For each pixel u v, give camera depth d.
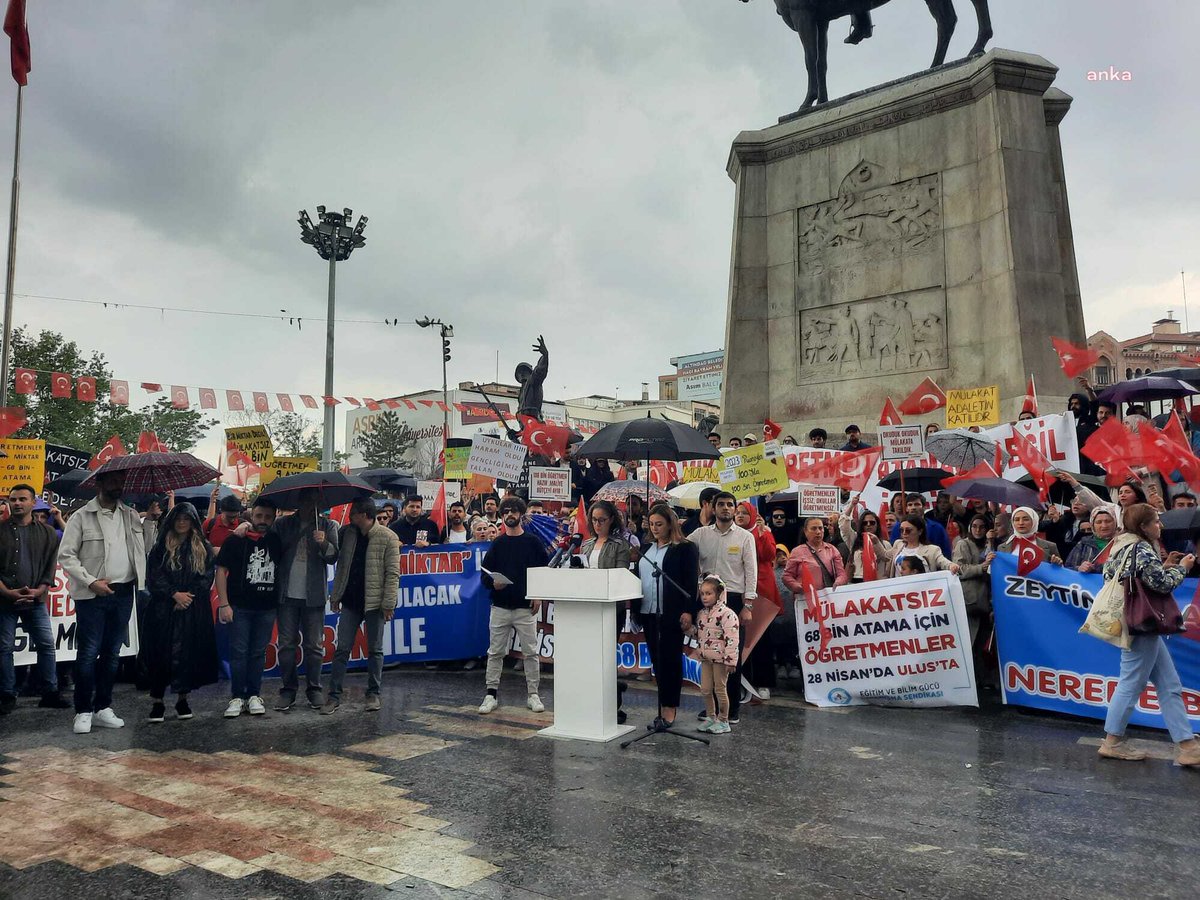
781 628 9.28
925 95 15.28
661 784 5.71
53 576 8.42
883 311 15.62
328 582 10.77
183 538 7.98
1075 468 10.09
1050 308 13.96
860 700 8.54
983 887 4.00
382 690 9.41
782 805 5.24
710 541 8.02
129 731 7.42
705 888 3.99
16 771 6.12
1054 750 6.66
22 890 4.04
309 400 17.02
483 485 16.73
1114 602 6.37
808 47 17.42
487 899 3.88
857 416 15.63
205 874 4.20
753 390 16.83
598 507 7.77
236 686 8.02
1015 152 14.30
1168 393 10.64
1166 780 5.80
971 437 10.23
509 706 8.45
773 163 17.16
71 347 33.00
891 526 11.01
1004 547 8.41
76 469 13.85
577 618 7.18
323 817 5.04
